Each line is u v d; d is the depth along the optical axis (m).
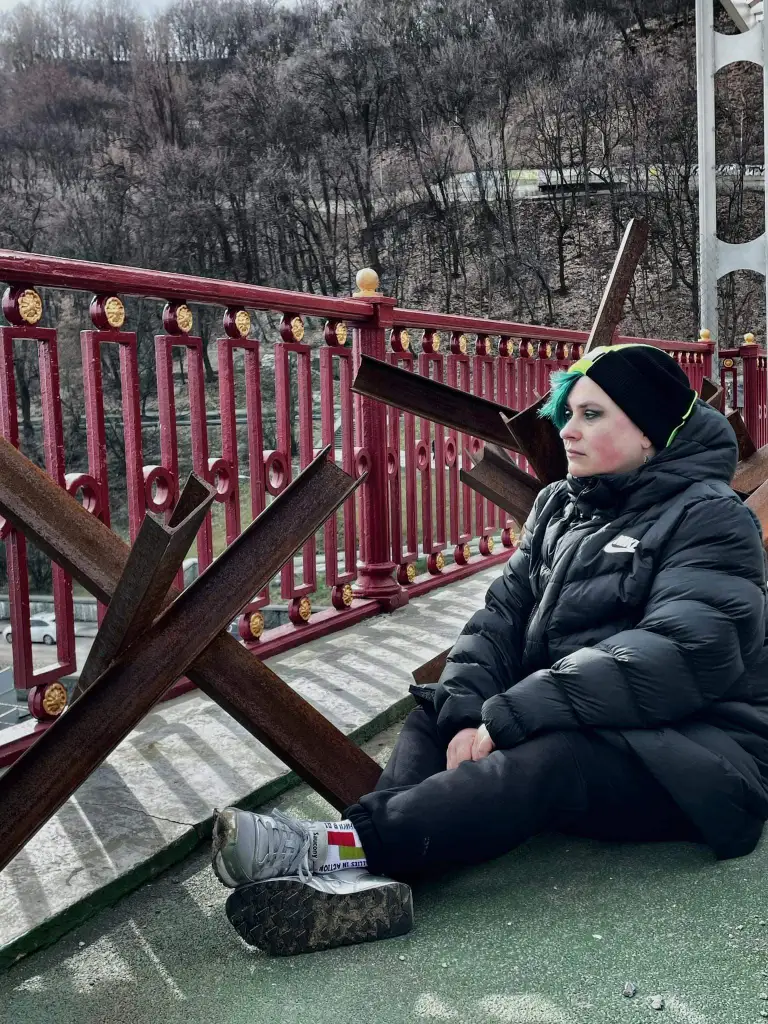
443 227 72.31
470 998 1.29
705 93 7.80
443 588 4.25
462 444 4.48
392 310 3.68
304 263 74.94
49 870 1.64
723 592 1.62
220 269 75.44
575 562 1.81
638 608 1.74
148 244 74.88
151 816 1.87
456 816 1.50
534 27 71.81
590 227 68.69
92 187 77.12
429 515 4.25
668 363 1.79
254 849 1.38
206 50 82.44
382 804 1.52
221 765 2.15
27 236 75.12
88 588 1.49
